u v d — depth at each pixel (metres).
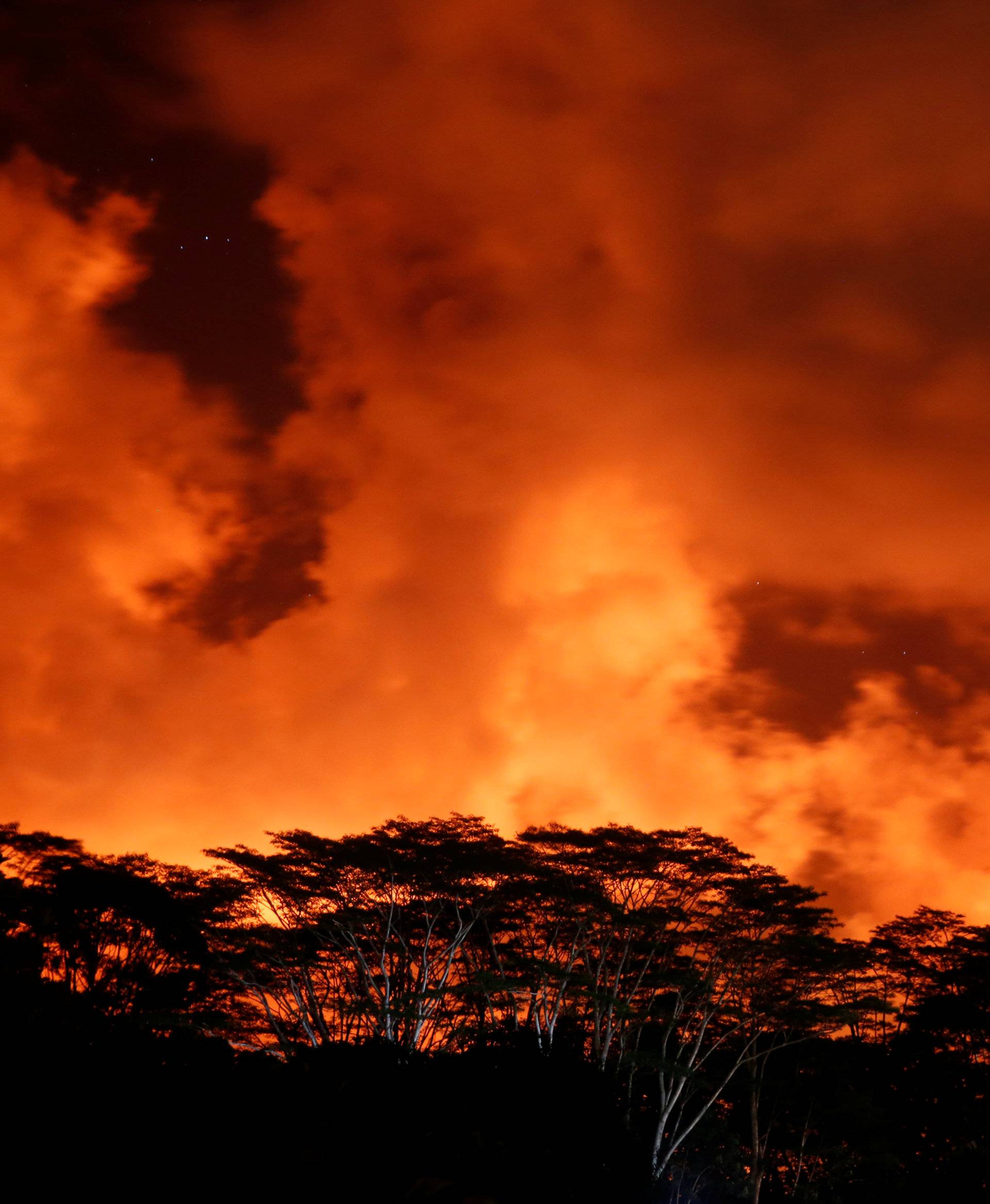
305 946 42.56
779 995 42.84
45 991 9.18
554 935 44.53
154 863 40.69
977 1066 45.75
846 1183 46.91
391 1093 9.48
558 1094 13.89
